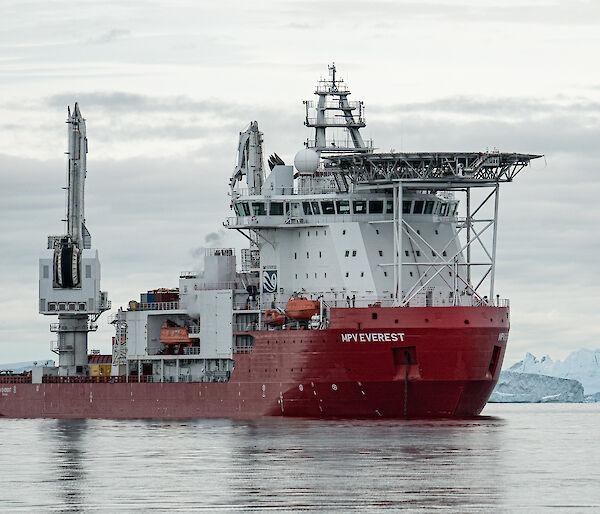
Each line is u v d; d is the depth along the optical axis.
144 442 176.12
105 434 190.12
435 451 159.00
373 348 192.25
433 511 121.25
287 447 163.50
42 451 168.88
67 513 121.88
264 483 136.00
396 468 145.25
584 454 160.75
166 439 179.00
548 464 150.38
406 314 190.25
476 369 190.88
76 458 160.50
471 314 190.00
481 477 139.50
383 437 172.75
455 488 132.62
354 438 171.75
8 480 141.75
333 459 152.12
